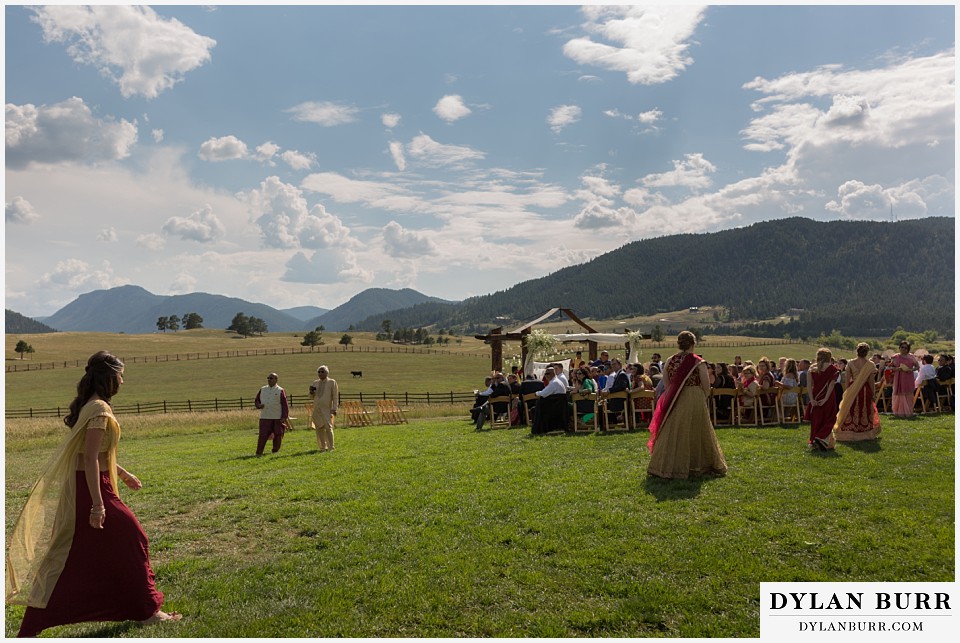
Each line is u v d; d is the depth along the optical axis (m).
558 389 14.26
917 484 8.01
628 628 4.89
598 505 7.77
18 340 133.62
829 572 5.68
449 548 6.56
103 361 5.08
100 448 4.81
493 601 5.33
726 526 6.82
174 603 5.48
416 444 14.14
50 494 4.89
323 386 14.41
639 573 5.78
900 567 5.68
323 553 6.62
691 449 8.84
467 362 113.06
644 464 9.91
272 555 6.67
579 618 4.97
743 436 12.05
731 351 134.38
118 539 4.89
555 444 12.47
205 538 7.38
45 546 4.85
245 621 5.09
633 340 26.97
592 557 6.14
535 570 5.92
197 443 18.38
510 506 7.93
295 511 8.25
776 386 14.00
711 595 5.33
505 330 26.73
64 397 71.94
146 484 10.52
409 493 8.86
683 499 7.79
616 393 13.83
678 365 8.93
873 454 9.79
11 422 26.81
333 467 11.38
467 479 9.59
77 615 4.75
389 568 6.09
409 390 76.25
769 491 7.98
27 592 4.75
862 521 6.79
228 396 72.62
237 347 144.62
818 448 10.35
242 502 8.88
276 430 14.33
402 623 5.02
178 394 75.12
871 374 10.84
